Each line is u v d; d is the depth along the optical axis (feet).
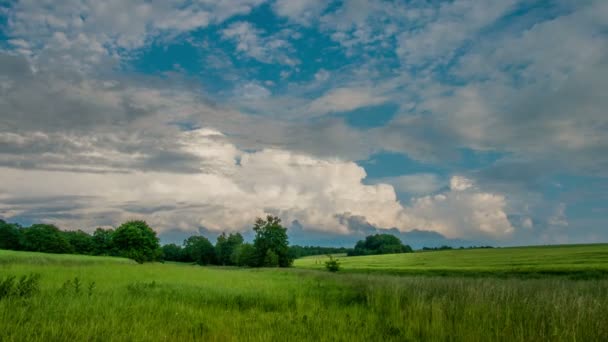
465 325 24.75
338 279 79.10
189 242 523.29
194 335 21.39
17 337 17.65
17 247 318.65
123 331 20.01
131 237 308.40
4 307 23.09
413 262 293.64
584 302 27.27
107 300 29.71
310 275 102.78
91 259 192.54
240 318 27.30
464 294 36.29
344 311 33.12
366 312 33.65
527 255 273.33
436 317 27.32
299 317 28.37
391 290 42.55
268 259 314.14
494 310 28.17
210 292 41.68
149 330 21.20
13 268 67.41
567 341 21.31
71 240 355.15
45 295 30.58
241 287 52.65
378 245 550.77
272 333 21.99
